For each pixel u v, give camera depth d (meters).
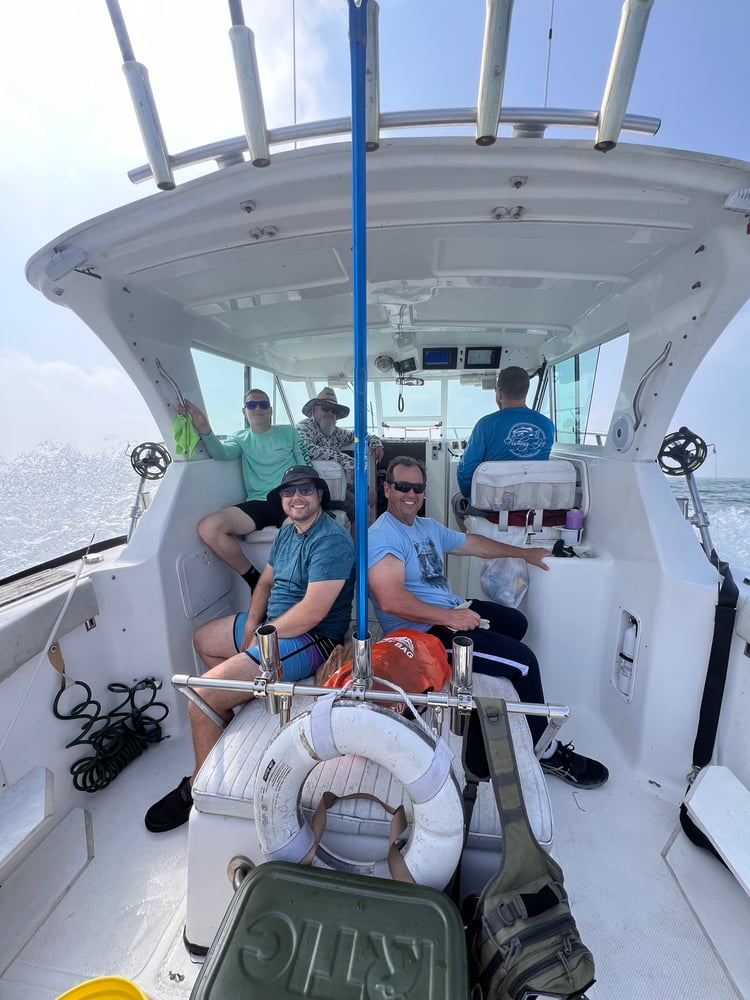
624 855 1.61
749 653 1.62
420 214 1.56
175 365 2.56
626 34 0.93
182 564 2.30
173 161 1.18
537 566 2.28
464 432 5.18
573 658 2.28
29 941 1.37
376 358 4.34
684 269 1.79
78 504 2.65
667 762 1.87
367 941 0.92
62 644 1.83
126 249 1.71
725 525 2.25
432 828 1.01
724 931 1.38
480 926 0.99
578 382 3.29
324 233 1.70
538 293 2.45
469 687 1.10
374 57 1.00
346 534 1.88
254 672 1.67
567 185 1.38
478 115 1.02
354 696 1.08
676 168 1.29
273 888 1.01
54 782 1.76
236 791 1.21
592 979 0.91
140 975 1.28
